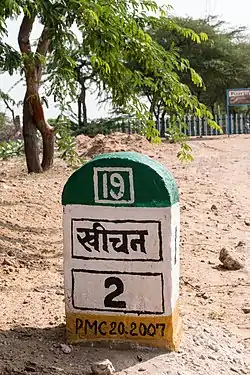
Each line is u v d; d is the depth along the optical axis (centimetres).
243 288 654
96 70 916
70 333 442
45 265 694
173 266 432
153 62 864
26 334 459
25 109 1413
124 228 430
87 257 438
